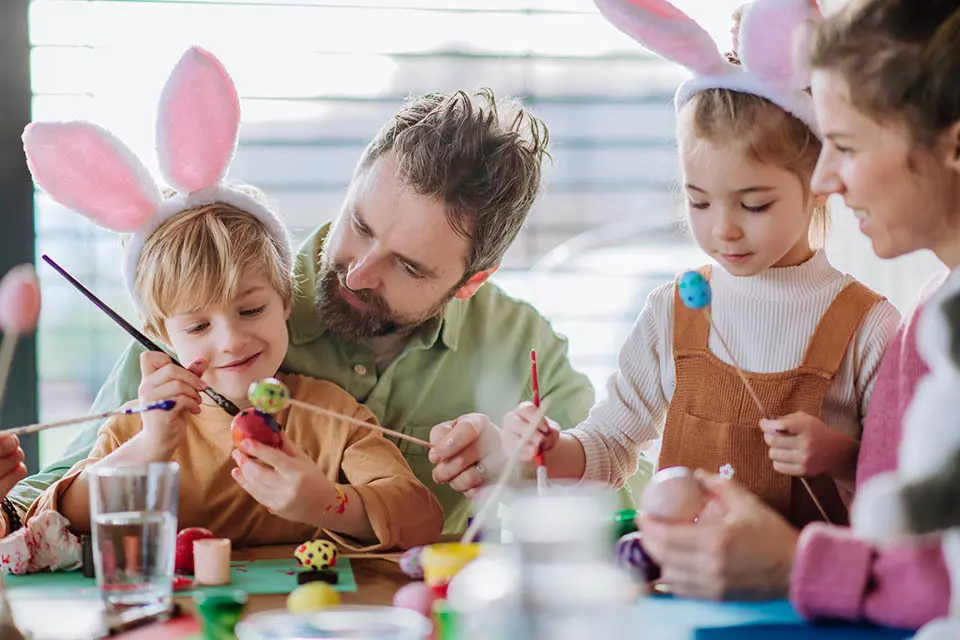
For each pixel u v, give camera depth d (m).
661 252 2.61
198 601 0.97
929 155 1.03
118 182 1.42
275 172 2.56
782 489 1.43
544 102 2.63
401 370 1.69
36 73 2.22
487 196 1.53
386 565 1.27
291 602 1.00
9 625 0.95
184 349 1.46
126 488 1.02
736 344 1.48
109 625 0.97
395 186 1.50
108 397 1.69
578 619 0.74
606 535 0.80
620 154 2.68
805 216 1.39
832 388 1.44
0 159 2.16
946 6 1.02
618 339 2.54
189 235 1.42
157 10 2.32
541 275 2.57
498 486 1.14
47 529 1.25
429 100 1.61
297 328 1.65
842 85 1.05
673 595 1.06
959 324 0.85
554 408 1.78
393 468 1.47
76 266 2.48
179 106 1.42
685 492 1.12
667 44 1.37
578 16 2.56
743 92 1.35
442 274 1.55
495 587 0.79
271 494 1.29
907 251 1.09
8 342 1.21
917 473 0.85
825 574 0.95
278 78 2.42
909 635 0.93
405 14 2.47
